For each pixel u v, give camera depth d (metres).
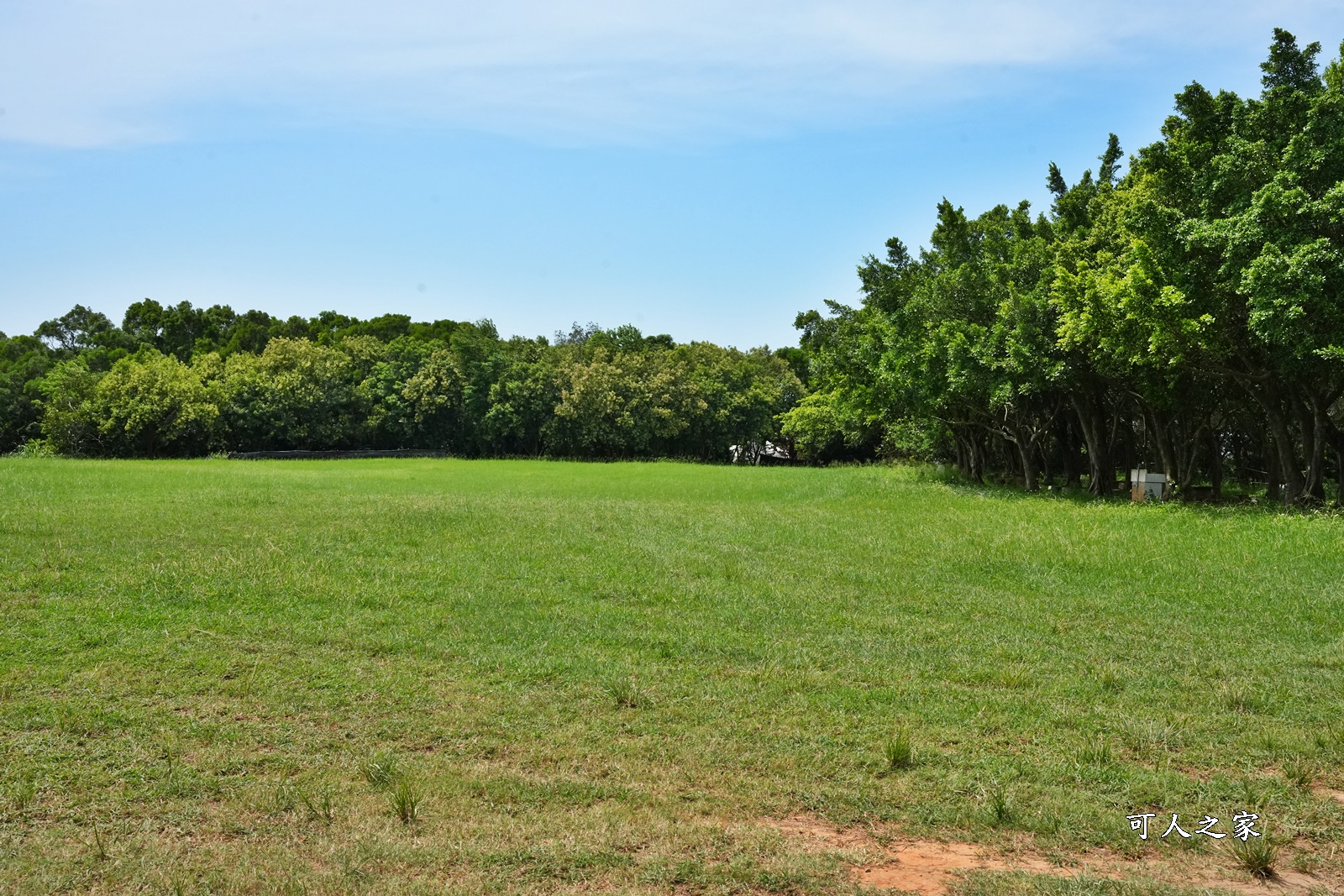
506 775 6.63
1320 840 5.88
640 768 6.86
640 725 7.77
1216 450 30.86
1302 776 6.75
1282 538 17.27
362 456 68.94
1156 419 29.92
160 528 17.06
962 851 5.70
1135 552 16.50
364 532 17.72
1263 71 23.11
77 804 6.06
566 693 8.60
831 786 6.58
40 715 7.56
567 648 10.15
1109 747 7.36
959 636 11.01
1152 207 22.62
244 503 22.19
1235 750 7.38
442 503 24.22
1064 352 28.39
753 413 78.81
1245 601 12.80
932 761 7.08
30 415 66.44
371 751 7.13
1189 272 21.86
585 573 14.52
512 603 12.31
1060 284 25.84
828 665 9.73
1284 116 22.05
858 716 8.05
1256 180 21.64
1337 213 18.97
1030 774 6.84
